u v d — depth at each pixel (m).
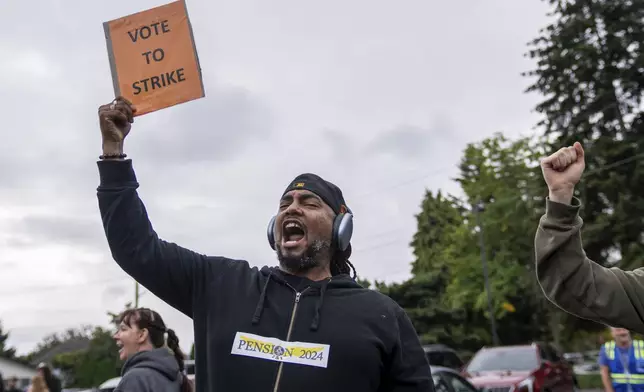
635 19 28.81
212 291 2.56
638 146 27.28
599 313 2.39
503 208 35.81
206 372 2.46
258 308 2.46
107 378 33.12
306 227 2.66
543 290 2.50
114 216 2.48
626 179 27.05
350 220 2.77
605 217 26.77
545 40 30.67
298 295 2.50
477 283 36.44
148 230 2.55
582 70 29.22
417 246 61.84
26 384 44.88
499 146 37.31
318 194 2.73
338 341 2.35
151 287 2.56
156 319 3.88
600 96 28.64
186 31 2.80
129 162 2.57
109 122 2.58
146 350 3.70
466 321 38.41
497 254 35.94
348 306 2.48
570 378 13.05
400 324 2.56
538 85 30.44
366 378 2.33
